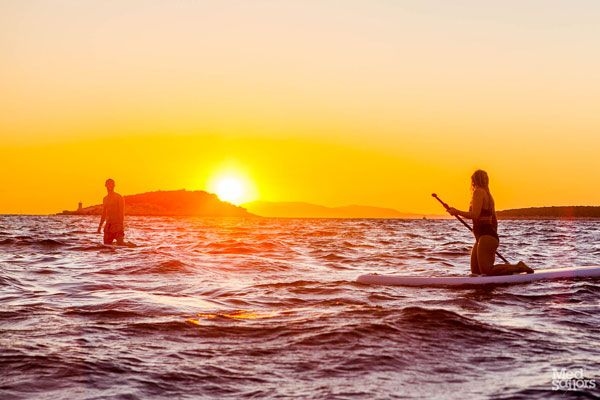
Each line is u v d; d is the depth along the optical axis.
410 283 11.07
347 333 6.57
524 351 6.09
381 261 17.00
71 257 15.36
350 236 33.91
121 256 15.46
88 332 6.70
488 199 11.80
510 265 11.72
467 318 7.41
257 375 5.26
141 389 4.87
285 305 8.74
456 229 52.91
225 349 6.06
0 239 19.97
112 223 18.83
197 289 10.36
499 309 8.54
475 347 6.20
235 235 34.22
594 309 8.54
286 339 6.43
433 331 6.71
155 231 41.72
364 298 9.49
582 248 22.78
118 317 7.57
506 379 5.18
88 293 9.70
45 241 19.38
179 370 5.35
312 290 10.30
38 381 4.98
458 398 4.71
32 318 7.43
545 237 33.59
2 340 6.21
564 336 6.75
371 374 5.31
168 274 12.26
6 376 5.08
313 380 5.15
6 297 9.22
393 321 7.09
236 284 11.05
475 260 11.90
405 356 5.84
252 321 7.35
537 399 4.68
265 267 14.34
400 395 4.79
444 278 11.04
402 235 36.25
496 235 11.83
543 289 10.45
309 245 23.86
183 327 6.98
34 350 5.82
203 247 20.94
